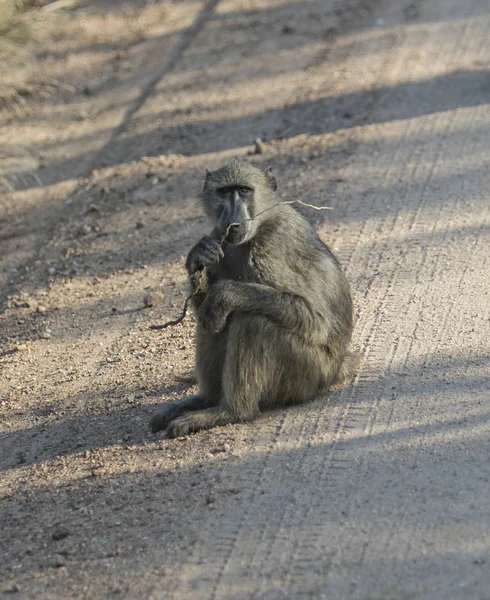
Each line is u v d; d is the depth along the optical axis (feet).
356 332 65.72
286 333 53.98
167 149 113.60
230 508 46.37
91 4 170.19
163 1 172.45
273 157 104.99
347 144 104.94
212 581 41.04
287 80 129.08
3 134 126.00
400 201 88.84
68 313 80.28
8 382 69.41
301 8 159.63
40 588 42.86
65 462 55.47
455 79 119.14
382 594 38.45
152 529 45.83
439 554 40.42
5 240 99.71
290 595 39.27
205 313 52.95
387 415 53.78
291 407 56.85
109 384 65.51
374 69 127.34
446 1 153.69
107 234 95.30
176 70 139.95
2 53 117.80
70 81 141.18
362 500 45.37
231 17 160.15
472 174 92.22
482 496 44.11
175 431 55.21
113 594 41.34
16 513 50.65
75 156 118.21
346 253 79.92
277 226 56.49
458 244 77.87
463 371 57.62
